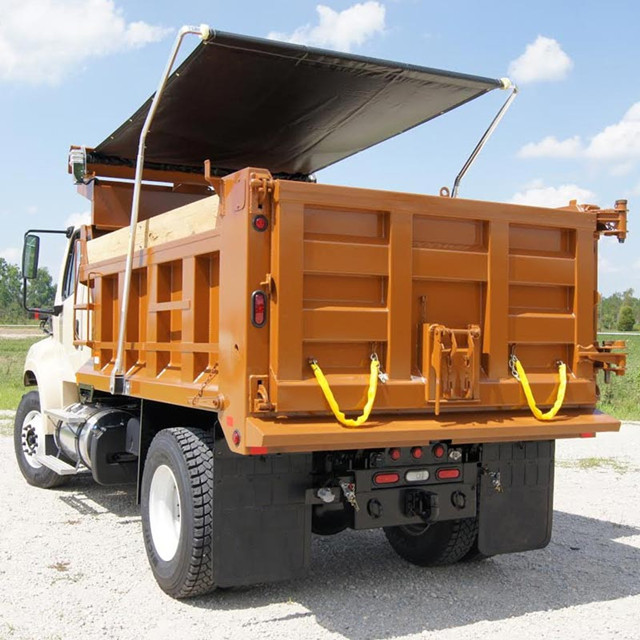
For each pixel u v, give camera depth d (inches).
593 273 220.5
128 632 182.4
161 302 231.8
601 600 210.5
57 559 240.5
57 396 332.5
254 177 178.5
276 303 176.9
